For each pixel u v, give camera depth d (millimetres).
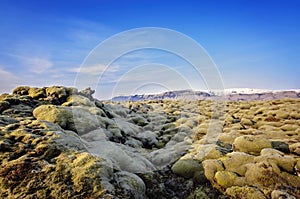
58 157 3566
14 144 3701
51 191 2977
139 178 3881
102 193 3035
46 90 8203
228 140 6746
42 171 3221
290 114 9719
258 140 5832
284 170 4484
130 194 3365
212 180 4402
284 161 4602
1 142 3613
